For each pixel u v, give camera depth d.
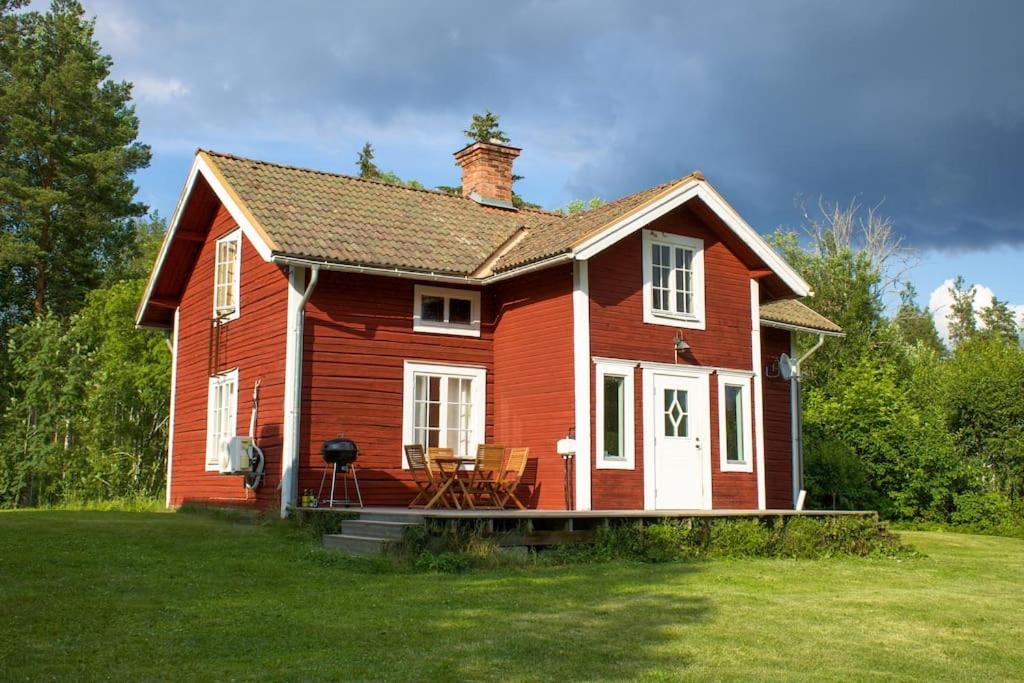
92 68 34.09
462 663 6.09
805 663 6.39
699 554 12.17
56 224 32.19
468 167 19.06
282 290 14.65
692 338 15.68
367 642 6.63
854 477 22.20
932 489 22.17
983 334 54.44
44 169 32.62
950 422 23.14
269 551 11.12
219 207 17.34
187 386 18.61
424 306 15.59
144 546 11.11
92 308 27.55
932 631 7.77
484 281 15.31
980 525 21.23
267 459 14.60
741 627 7.55
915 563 13.10
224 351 16.58
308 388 14.28
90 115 33.91
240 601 8.09
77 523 13.14
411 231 16.00
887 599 9.34
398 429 15.01
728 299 16.31
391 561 10.20
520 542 11.40
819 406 24.11
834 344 29.92
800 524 13.48
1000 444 22.08
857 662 6.50
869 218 39.88
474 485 13.88
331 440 14.02
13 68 32.28
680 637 7.08
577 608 8.13
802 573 11.12
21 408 24.77
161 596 8.23
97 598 8.01
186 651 6.28
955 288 57.56
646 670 6.04
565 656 6.36
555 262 14.19
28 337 25.58
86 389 24.78
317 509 12.77
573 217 16.84
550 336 14.89
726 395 16.08
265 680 5.60
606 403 14.59
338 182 16.94
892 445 22.69
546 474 14.67
